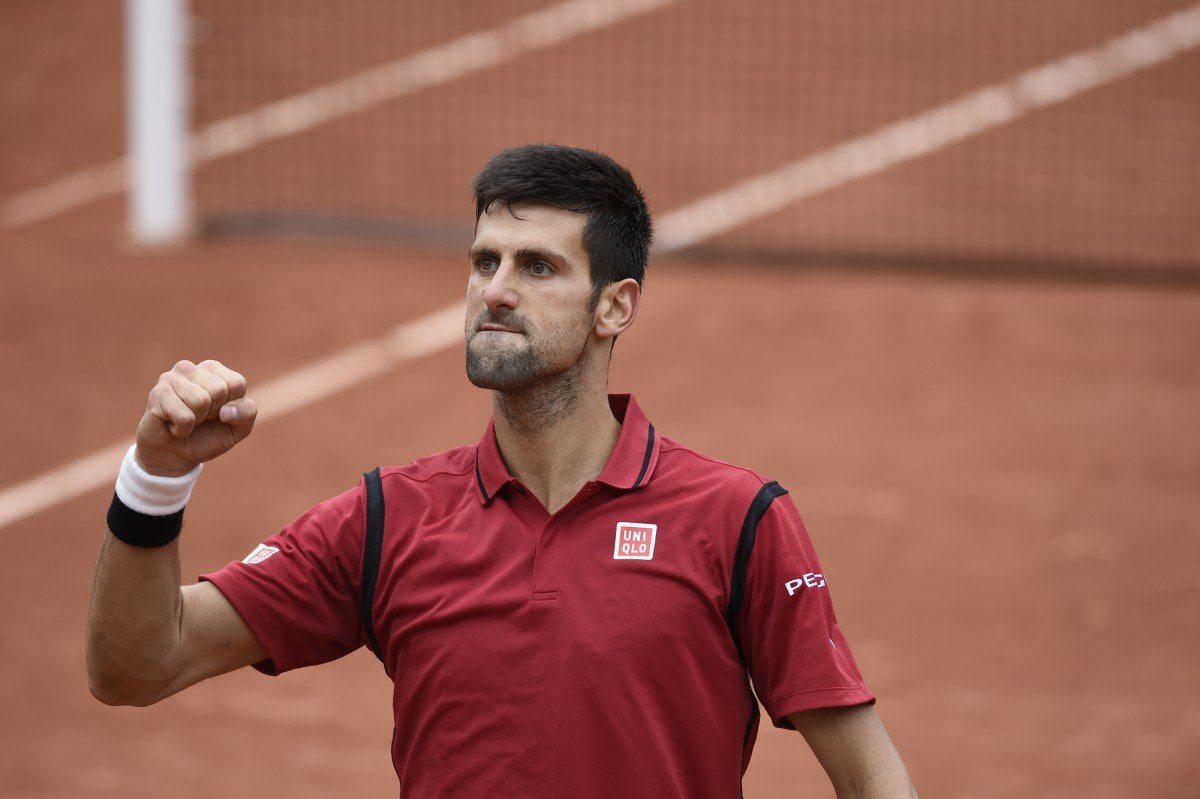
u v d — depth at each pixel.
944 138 56.88
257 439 37.88
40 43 63.53
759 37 64.75
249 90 59.09
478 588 10.66
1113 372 41.94
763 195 52.78
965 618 30.47
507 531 10.81
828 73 61.59
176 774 25.80
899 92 60.19
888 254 49.09
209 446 10.22
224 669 11.13
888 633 29.88
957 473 36.38
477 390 40.69
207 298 45.41
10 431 38.31
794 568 10.74
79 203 51.78
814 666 10.65
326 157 54.88
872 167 54.91
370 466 36.75
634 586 10.54
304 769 25.98
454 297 46.00
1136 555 32.88
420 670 10.71
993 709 27.52
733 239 49.88
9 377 41.00
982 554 32.84
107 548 10.34
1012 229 50.88
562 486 11.06
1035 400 40.25
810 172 54.47
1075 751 26.33
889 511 34.53
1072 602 31.05
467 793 10.44
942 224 51.16
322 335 43.41
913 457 37.12
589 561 10.65
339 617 11.22
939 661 28.98
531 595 10.55
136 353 42.38
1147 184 54.03
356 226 50.47
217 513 34.31
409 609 10.80
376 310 44.97
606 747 10.31
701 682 10.57
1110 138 57.16
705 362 42.03
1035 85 60.88
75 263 47.56
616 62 62.44
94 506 35.25
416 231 50.31
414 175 53.81
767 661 10.80
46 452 37.41
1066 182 54.03
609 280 11.01
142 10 48.84
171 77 49.22
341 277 47.00
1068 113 58.94
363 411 39.38
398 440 37.97
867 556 32.62
